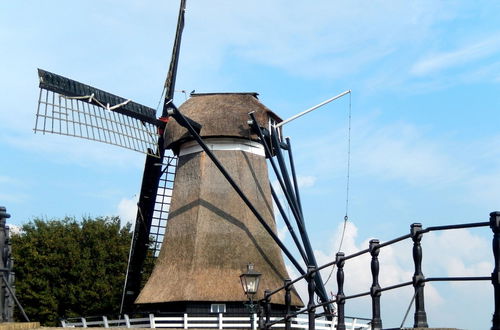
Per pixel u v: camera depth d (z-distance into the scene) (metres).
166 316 24.64
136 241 27.61
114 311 37.53
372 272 10.65
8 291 13.20
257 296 24.09
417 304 9.12
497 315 7.86
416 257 9.22
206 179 25.92
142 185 27.17
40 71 23.83
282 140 26.92
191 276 24.47
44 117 23.89
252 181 26.27
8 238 13.31
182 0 27.48
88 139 24.84
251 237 25.45
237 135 25.86
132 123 26.39
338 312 12.41
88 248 38.22
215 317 23.52
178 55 27.61
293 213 25.55
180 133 26.09
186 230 25.56
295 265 24.34
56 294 36.88
